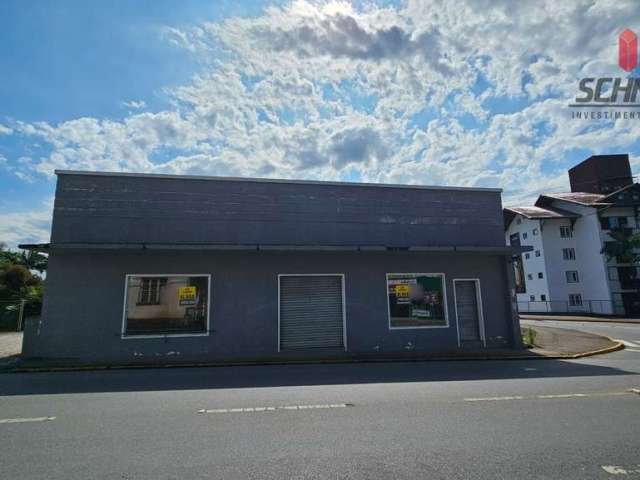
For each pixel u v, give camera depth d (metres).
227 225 13.61
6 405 6.50
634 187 40.03
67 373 10.27
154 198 13.23
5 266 29.42
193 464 4.06
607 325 25.34
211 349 13.04
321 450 4.41
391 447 4.50
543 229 42.34
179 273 13.20
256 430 5.11
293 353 13.47
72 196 12.72
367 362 12.29
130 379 9.10
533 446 4.54
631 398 6.84
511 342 15.18
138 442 4.69
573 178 50.00
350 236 14.57
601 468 3.97
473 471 3.89
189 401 6.70
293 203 14.28
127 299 12.73
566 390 7.53
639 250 38.44
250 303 13.54
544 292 41.91
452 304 15.09
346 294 14.34
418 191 15.48
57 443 4.68
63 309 12.30
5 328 22.44
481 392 7.35
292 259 14.08
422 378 9.04
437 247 14.01
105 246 11.80
